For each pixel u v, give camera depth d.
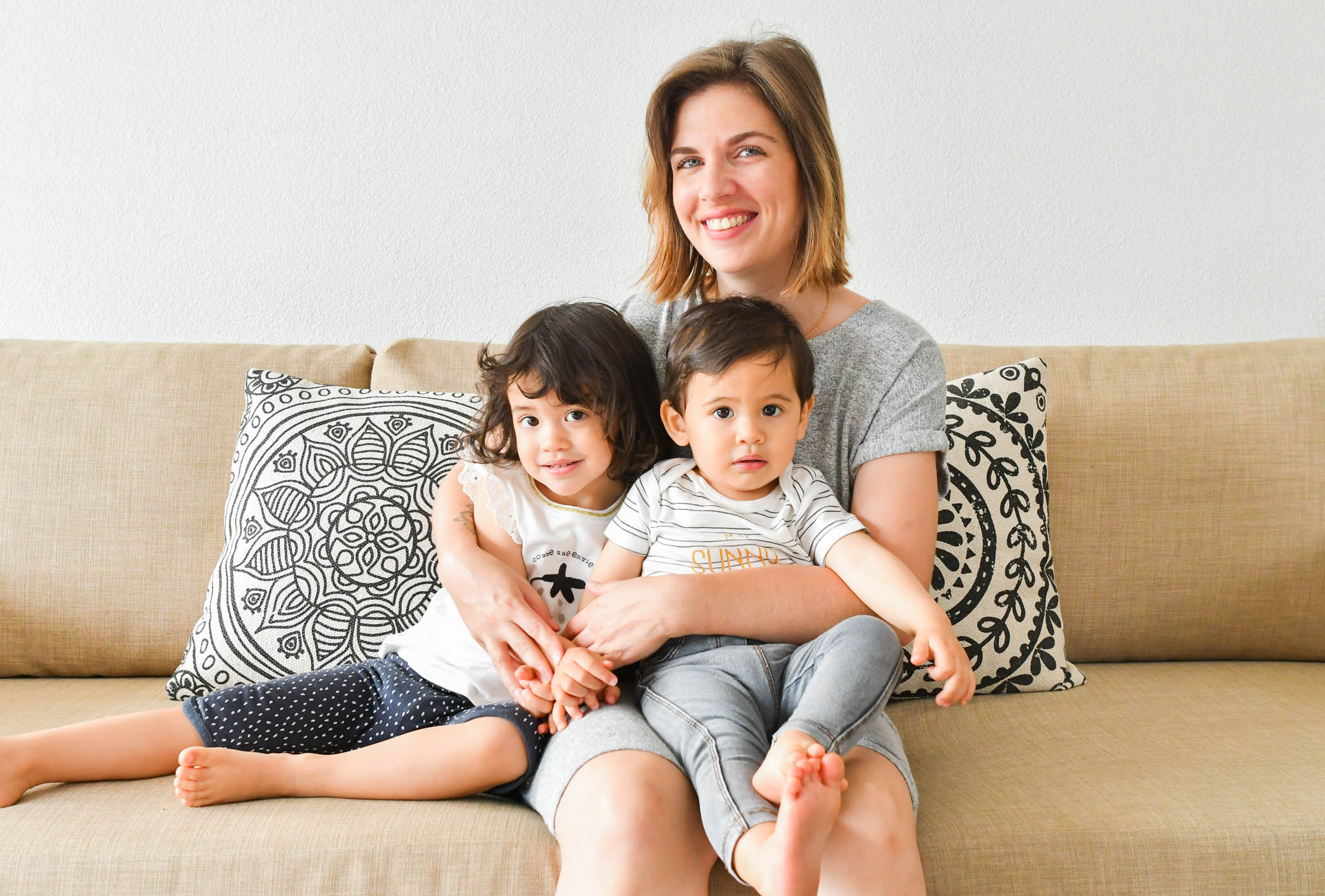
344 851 0.95
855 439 1.23
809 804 0.79
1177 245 1.95
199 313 1.93
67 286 1.92
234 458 1.53
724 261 1.25
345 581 1.40
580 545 1.23
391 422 1.50
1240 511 1.58
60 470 1.55
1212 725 1.28
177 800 1.04
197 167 1.91
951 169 1.95
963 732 1.28
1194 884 0.98
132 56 1.89
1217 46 1.92
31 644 1.52
